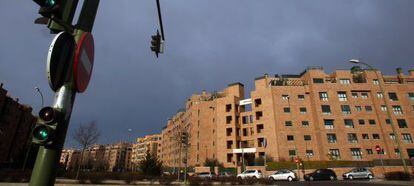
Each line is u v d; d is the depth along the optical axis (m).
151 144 135.88
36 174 2.74
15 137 50.62
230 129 69.81
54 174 2.80
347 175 38.16
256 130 63.44
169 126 112.56
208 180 22.52
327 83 62.22
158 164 29.28
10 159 43.62
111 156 157.12
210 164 65.12
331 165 49.69
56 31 3.17
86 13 3.55
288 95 62.84
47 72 2.82
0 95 44.31
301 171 48.78
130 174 21.72
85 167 94.56
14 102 49.19
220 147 68.44
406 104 61.28
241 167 55.72
